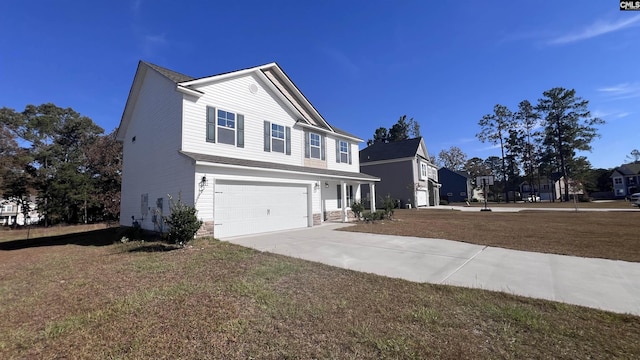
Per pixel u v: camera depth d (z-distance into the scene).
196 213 9.11
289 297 4.32
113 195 25.84
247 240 9.73
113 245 10.33
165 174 11.47
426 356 2.70
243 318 3.58
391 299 4.24
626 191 55.78
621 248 7.61
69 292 4.81
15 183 26.50
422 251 7.73
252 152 12.91
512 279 5.18
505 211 24.67
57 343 3.05
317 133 16.91
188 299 4.25
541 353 2.74
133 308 3.95
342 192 16.44
